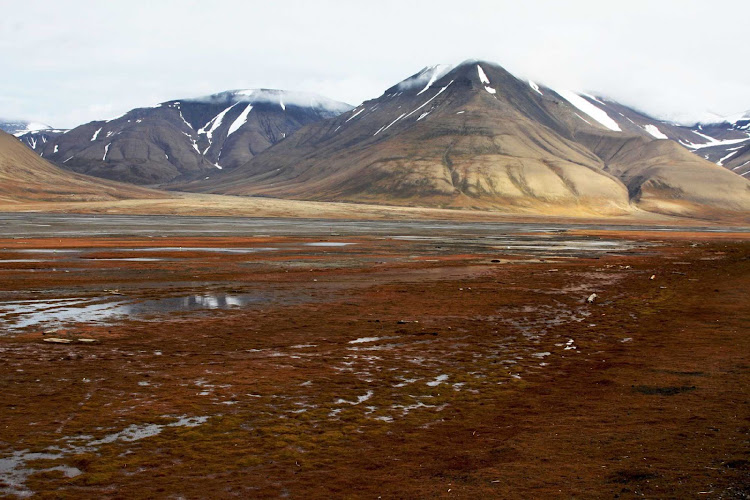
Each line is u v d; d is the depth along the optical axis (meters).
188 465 13.41
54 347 23.94
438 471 13.16
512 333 28.36
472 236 119.44
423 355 23.83
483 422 16.27
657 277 52.97
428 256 70.62
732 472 12.75
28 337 25.62
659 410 17.06
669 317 32.84
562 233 141.62
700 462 13.30
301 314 32.38
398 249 80.62
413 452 14.24
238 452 14.16
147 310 32.69
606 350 24.91
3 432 15.02
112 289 40.03
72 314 31.11
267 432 15.45
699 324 30.77
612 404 17.70
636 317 32.88
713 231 182.62
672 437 14.86
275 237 101.06
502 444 14.66
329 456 14.00
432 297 39.28
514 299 39.06
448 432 15.52
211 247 77.00
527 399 18.28
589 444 14.52
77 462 13.45
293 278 47.88
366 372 21.22
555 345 25.84
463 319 31.81
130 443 14.58
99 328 27.81
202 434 15.24
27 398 17.66
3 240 81.12
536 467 13.26
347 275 50.59
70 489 12.15
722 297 40.59
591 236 130.38
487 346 25.56
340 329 28.67
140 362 22.02
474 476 12.87
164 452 14.09
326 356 23.45
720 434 15.02
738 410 16.98
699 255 81.31
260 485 12.48
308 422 16.20
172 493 12.06
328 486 12.45
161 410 16.92
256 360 22.67
